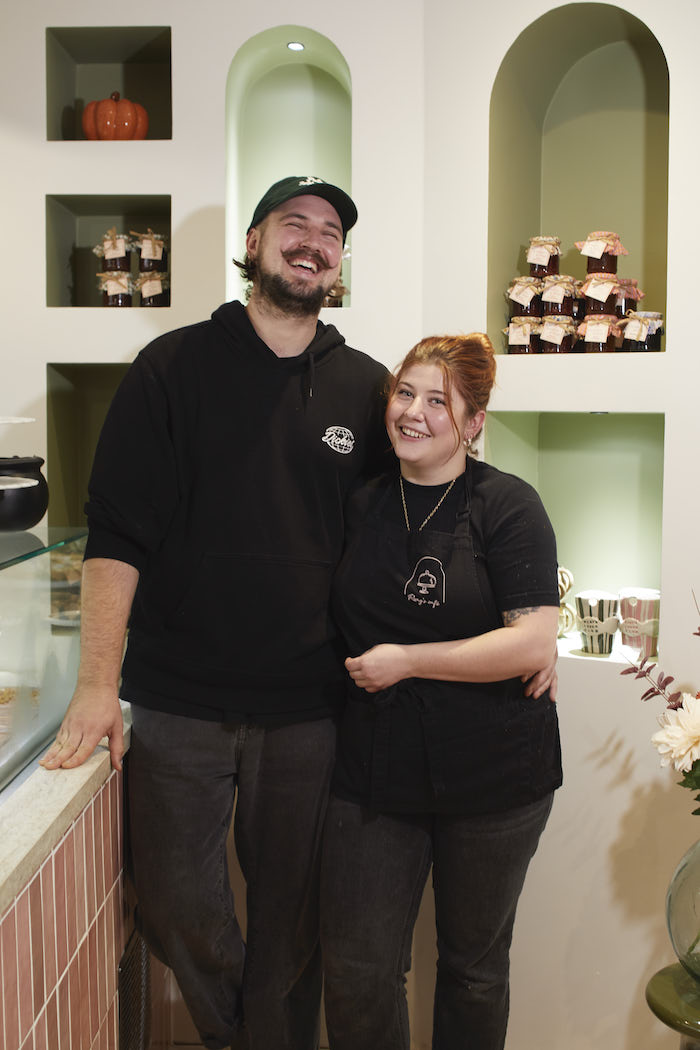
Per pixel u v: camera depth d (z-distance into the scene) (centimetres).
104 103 229
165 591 170
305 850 174
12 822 135
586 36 232
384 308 220
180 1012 234
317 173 249
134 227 253
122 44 234
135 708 174
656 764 208
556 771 166
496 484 161
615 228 246
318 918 181
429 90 214
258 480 165
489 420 217
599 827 213
